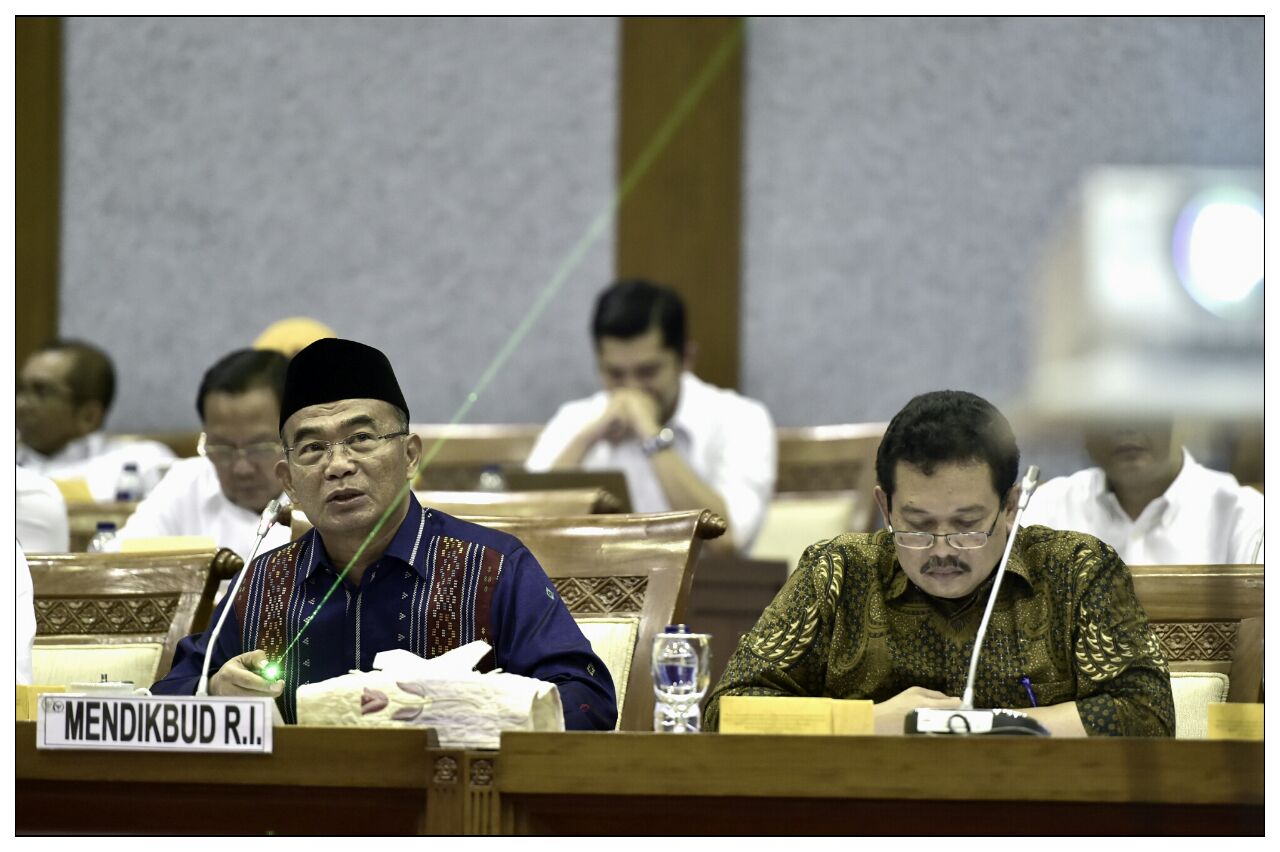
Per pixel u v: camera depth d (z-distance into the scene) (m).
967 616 7.56
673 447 17.31
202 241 23.88
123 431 23.69
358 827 5.81
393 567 8.14
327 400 7.98
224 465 12.99
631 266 22.92
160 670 9.45
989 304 21.50
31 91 23.84
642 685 8.40
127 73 24.09
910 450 7.23
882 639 7.61
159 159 24.00
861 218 22.16
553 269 23.22
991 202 21.48
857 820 5.45
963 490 7.15
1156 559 10.39
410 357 23.44
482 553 8.16
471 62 23.58
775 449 19.03
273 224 23.78
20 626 8.98
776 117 22.59
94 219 23.98
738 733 5.74
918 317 21.88
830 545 8.00
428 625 8.04
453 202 23.53
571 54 23.36
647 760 5.50
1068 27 20.45
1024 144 21.19
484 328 23.34
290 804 5.83
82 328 23.89
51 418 18.98
